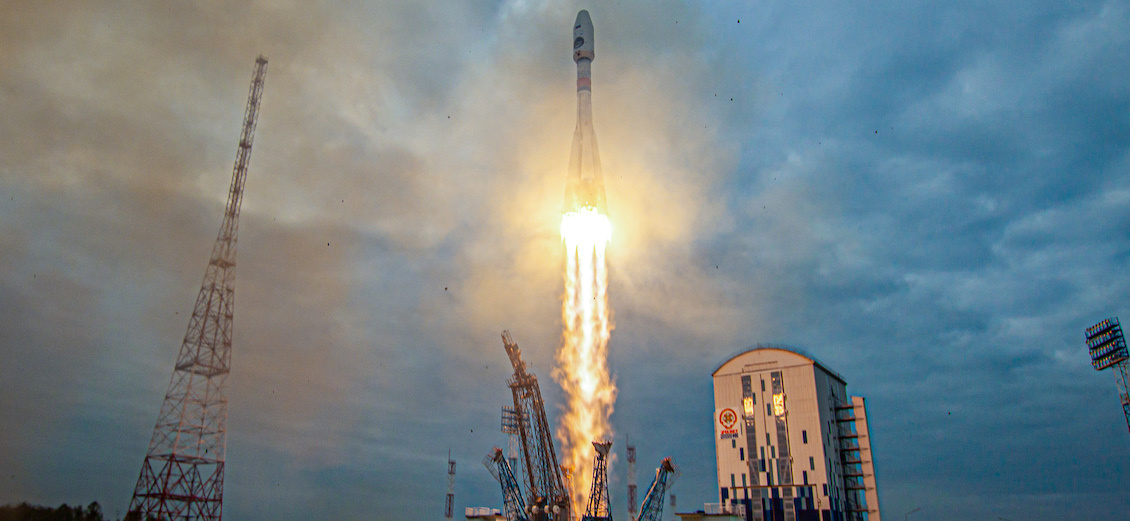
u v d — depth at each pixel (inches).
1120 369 4111.7
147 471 3816.4
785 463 4210.1
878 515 4284.0
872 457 4382.4
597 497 3654.0
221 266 4429.1
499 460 3831.2
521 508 3752.5
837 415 4532.5
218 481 4015.8
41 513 3791.8
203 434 4060.0
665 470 3956.7
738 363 4532.5
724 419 4463.6
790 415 4288.9
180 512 3836.1
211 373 4195.4
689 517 4308.6
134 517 3686.0
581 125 4015.8
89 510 3951.8
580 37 3956.7
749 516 4202.8
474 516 5044.3
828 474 4124.0
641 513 3897.6
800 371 4345.5
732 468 4350.4
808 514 4069.9
